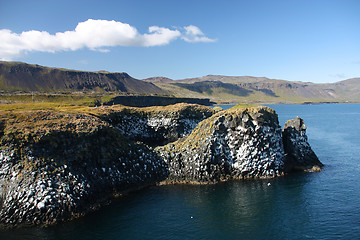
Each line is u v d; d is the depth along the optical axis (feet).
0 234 96.02
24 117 135.74
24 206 103.86
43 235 96.02
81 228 101.04
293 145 177.27
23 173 110.42
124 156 145.59
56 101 586.45
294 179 155.12
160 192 137.49
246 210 116.78
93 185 122.42
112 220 107.65
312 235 95.81
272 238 94.68
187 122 257.55
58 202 106.63
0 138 117.80
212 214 113.19
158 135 251.19
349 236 94.17
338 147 239.30
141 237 95.81
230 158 160.15
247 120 158.92
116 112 235.40
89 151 129.70
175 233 98.43
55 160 117.19
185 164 156.15
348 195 129.49
